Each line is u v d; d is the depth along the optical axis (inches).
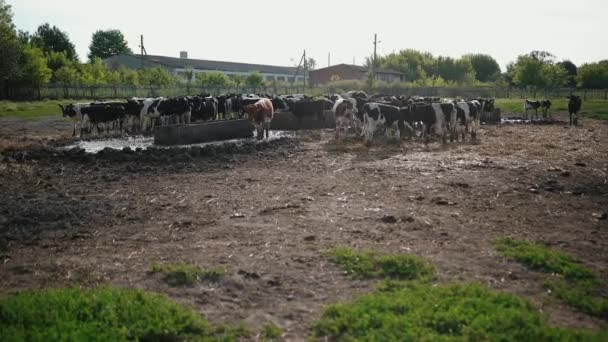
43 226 352.5
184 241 313.9
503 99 2266.2
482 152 677.9
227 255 285.6
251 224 347.3
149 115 959.0
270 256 282.7
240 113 1125.7
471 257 279.0
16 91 2112.5
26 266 273.9
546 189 451.5
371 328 193.2
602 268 265.0
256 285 245.0
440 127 761.0
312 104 1019.3
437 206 392.2
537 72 2733.8
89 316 204.4
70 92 2181.3
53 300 215.9
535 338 184.7
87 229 344.2
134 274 260.4
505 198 418.0
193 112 999.6
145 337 193.2
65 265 274.7
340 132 943.7
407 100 1086.4
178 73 3447.3
